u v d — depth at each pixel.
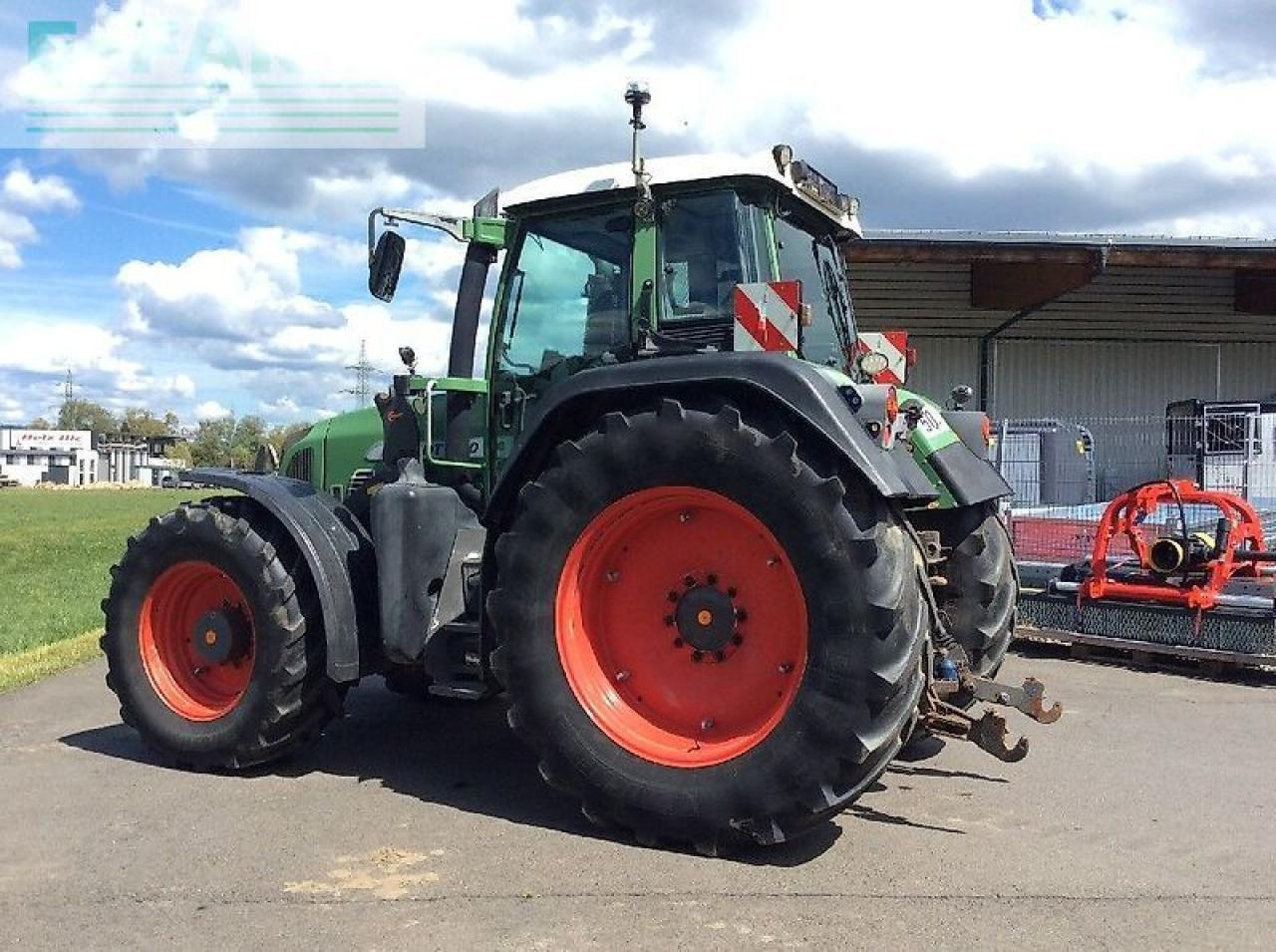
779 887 3.36
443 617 4.47
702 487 3.66
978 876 3.45
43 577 14.79
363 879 3.44
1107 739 5.28
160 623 4.96
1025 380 17.72
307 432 6.56
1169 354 17.80
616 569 4.00
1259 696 6.32
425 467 5.01
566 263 4.59
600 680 3.92
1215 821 4.01
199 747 4.68
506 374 4.74
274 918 3.15
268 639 4.58
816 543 3.48
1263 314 16.62
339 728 5.57
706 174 4.20
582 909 3.20
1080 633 7.50
